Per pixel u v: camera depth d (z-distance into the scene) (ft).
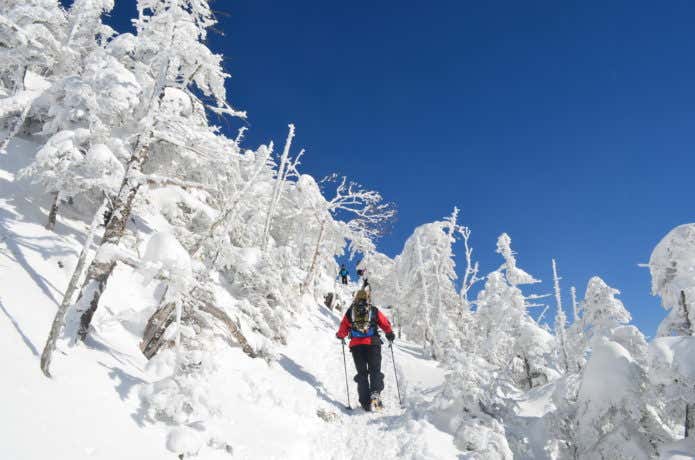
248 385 21.25
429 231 64.44
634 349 24.84
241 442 15.76
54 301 17.29
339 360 35.55
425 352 50.03
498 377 21.21
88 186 21.44
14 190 24.47
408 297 63.05
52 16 34.30
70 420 11.00
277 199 47.37
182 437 13.10
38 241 21.33
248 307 28.89
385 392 29.17
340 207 60.08
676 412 17.98
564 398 21.97
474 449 18.65
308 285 57.11
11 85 35.53
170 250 17.44
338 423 22.07
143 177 17.76
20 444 9.02
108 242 17.07
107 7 45.91
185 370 14.57
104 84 25.58
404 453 18.08
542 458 19.69
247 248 35.63
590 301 39.32
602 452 19.04
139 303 23.12
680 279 22.12
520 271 48.65
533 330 40.27
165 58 19.69
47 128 25.43
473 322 50.93
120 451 11.19
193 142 23.35
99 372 14.38
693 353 16.74
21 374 11.36
